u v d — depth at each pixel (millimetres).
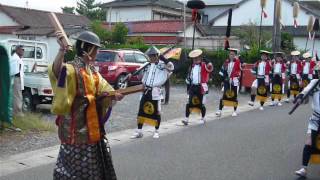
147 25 37562
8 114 9305
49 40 30469
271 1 44375
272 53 19984
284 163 7746
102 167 4340
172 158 7938
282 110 14914
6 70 9180
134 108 13766
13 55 10016
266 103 16891
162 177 6781
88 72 4266
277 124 11805
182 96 17562
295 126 11508
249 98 18359
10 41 13492
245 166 7492
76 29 30188
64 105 4008
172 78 23156
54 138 9078
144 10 45906
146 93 9617
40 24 39781
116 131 10328
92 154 4234
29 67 14008
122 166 7355
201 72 11555
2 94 9258
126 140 9406
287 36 30625
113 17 47656
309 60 20062
